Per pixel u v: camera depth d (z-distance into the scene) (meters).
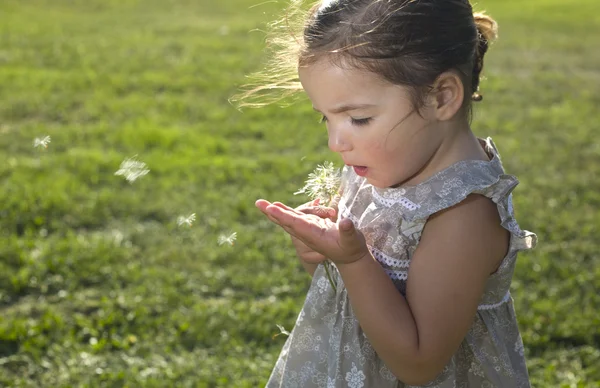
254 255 4.64
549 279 4.45
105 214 5.15
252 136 7.20
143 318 3.92
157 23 13.10
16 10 13.52
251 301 4.18
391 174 1.68
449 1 1.64
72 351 3.62
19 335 3.70
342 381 1.87
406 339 1.65
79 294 4.13
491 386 1.87
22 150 6.46
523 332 3.86
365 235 1.83
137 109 7.95
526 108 8.41
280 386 2.04
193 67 9.92
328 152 6.70
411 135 1.64
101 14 13.73
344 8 1.63
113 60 10.14
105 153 6.49
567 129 7.64
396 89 1.60
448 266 1.68
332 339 1.91
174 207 5.32
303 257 1.94
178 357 3.63
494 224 1.71
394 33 1.58
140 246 4.74
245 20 13.64
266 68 2.05
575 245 4.90
